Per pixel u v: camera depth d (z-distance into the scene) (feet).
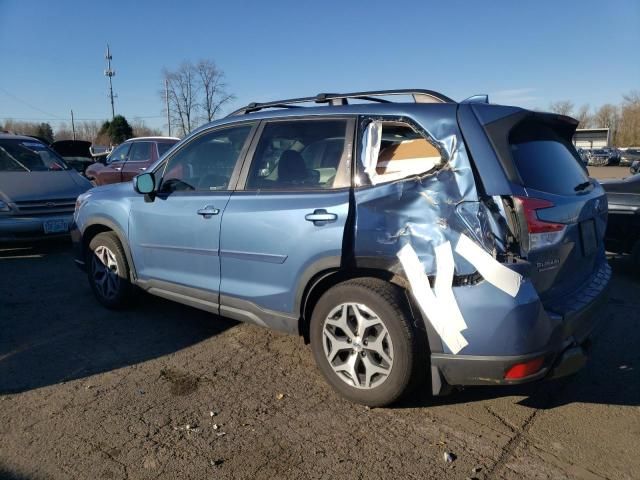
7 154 27.43
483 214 9.17
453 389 10.09
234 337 14.62
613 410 10.73
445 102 10.66
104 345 14.08
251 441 9.68
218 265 12.84
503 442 9.62
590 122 309.42
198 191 13.60
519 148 10.07
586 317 10.12
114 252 16.01
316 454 9.30
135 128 195.42
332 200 10.78
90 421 10.34
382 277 10.55
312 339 11.28
